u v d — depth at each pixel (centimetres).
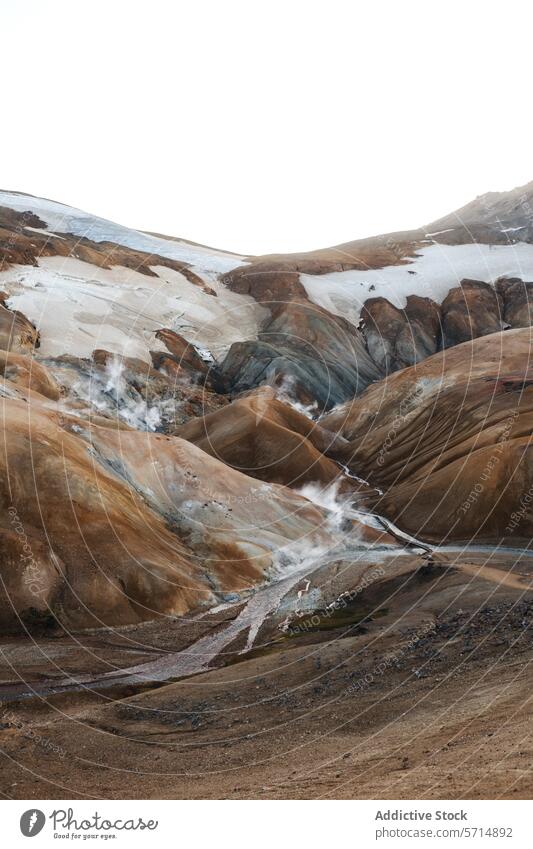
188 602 5616
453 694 2631
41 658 4353
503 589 4384
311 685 3219
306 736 2564
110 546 5544
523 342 12512
